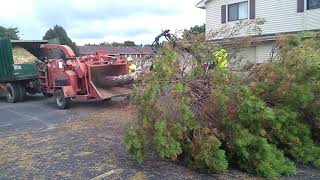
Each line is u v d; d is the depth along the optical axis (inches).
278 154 251.1
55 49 580.1
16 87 619.5
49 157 281.1
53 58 582.6
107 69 510.3
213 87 256.4
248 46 304.0
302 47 257.9
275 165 241.4
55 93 527.8
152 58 291.0
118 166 255.0
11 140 342.3
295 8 758.5
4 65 624.4
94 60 517.0
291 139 257.8
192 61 278.1
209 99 249.0
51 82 549.0
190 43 288.0
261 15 810.2
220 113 246.7
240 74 275.0
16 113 502.3
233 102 239.6
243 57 301.1
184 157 262.8
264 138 244.1
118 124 389.7
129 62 526.0
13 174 247.6
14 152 300.8
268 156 239.0
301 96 246.4
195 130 239.8
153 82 241.6
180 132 232.1
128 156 277.6
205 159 230.5
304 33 285.7
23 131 382.3
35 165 263.7
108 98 485.7
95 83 497.0
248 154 240.1
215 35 305.1
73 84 506.6
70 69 513.7
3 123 434.0
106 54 531.2
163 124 228.1
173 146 229.1
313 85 250.5
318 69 242.2
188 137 242.4
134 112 248.7
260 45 666.8
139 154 240.4
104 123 398.0
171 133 233.6
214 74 261.4
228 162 252.4
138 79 262.2
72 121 421.4
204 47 282.2
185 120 237.5
